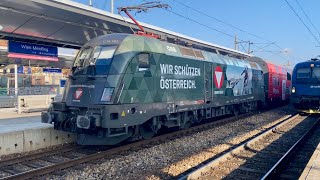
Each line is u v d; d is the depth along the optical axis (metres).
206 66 15.05
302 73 20.95
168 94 12.03
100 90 9.72
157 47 11.58
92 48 10.63
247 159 9.38
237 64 18.91
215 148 10.74
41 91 35.44
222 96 16.66
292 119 19.16
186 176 7.12
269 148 10.92
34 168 8.48
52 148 10.98
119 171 8.15
